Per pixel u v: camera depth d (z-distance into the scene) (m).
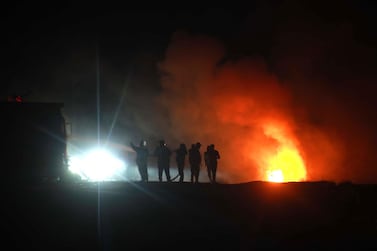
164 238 15.10
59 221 16.75
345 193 21.92
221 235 15.73
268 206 20.31
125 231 15.80
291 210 19.88
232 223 17.41
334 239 15.87
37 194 21.06
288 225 17.53
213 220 17.77
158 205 19.64
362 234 16.66
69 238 14.84
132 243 14.48
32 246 13.94
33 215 17.39
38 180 24.98
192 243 14.63
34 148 25.31
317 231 16.97
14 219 16.75
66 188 23.19
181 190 23.19
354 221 18.78
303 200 21.33
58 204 19.22
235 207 20.03
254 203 20.78
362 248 14.67
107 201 20.12
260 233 16.30
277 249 14.38
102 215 17.77
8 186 23.94
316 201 21.30
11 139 25.11
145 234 15.51
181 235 15.52
